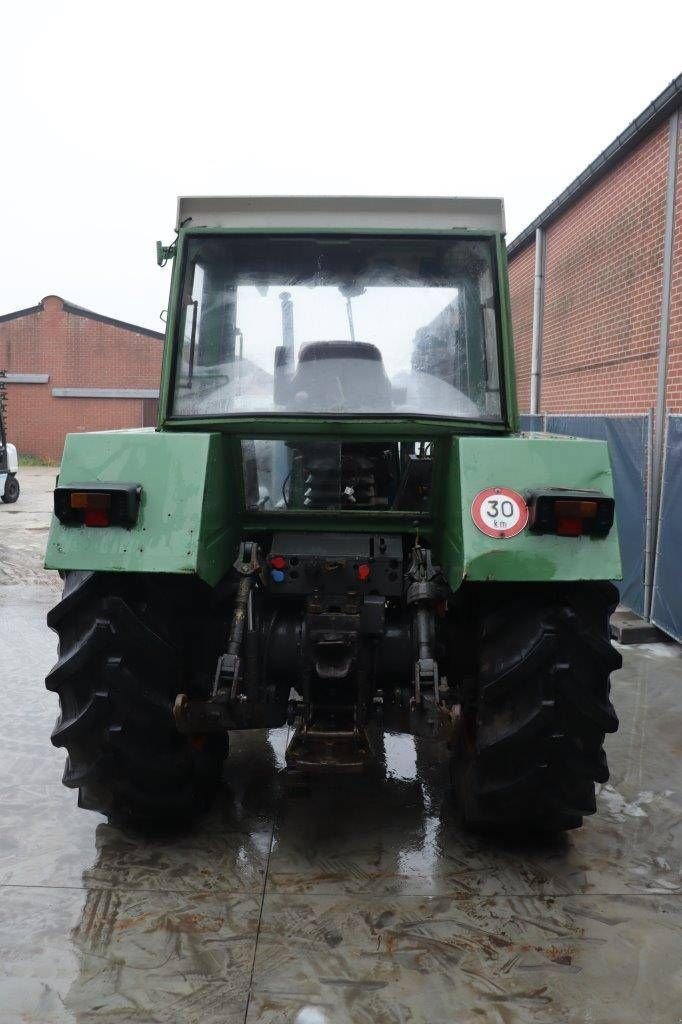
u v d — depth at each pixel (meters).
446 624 3.14
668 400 6.71
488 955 2.46
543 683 2.72
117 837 3.17
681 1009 2.24
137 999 2.26
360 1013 2.21
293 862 2.98
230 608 3.14
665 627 5.91
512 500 2.64
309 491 3.16
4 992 2.28
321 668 2.89
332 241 3.18
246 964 2.41
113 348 28.64
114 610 2.74
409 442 3.10
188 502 2.67
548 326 10.45
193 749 3.11
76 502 2.62
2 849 3.07
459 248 3.18
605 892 2.81
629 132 7.23
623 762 3.93
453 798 3.47
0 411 16.27
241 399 3.17
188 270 3.19
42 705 4.64
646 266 7.26
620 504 6.92
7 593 7.64
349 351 3.18
